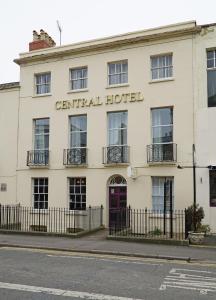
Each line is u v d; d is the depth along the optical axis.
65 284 7.77
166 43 18.19
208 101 17.22
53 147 20.27
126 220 17.48
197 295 7.18
